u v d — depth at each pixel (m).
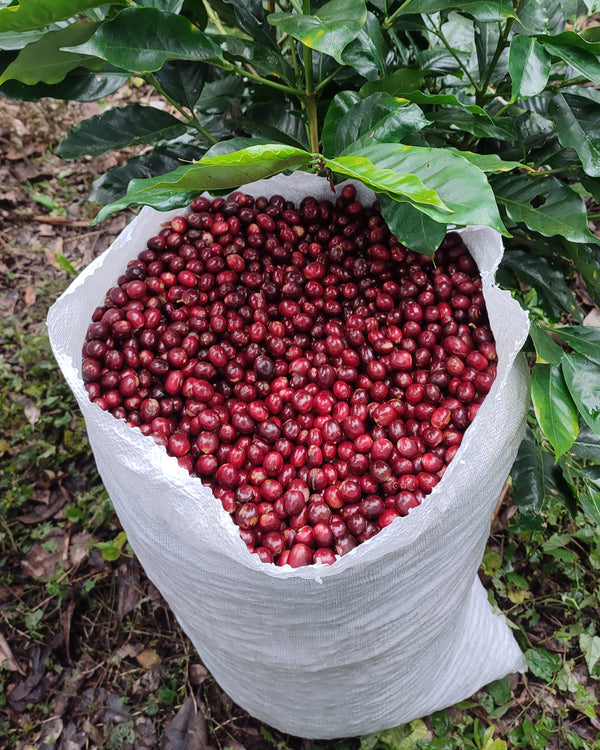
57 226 2.72
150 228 1.36
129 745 1.69
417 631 1.25
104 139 1.39
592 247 1.40
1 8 1.11
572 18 1.39
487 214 0.90
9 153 2.78
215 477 1.14
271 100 1.45
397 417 1.20
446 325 1.24
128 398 1.24
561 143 1.20
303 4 1.14
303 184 1.37
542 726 1.63
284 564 1.02
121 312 1.27
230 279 1.34
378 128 1.10
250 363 1.30
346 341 1.29
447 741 1.62
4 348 2.39
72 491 2.12
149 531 1.15
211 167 0.96
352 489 1.07
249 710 1.61
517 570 1.88
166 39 1.12
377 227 1.35
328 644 1.16
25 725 1.71
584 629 1.77
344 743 1.67
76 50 1.06
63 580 1.94
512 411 1.14
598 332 1.21
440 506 0.98
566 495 1.42
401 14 1.24
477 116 1.24
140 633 1.85
